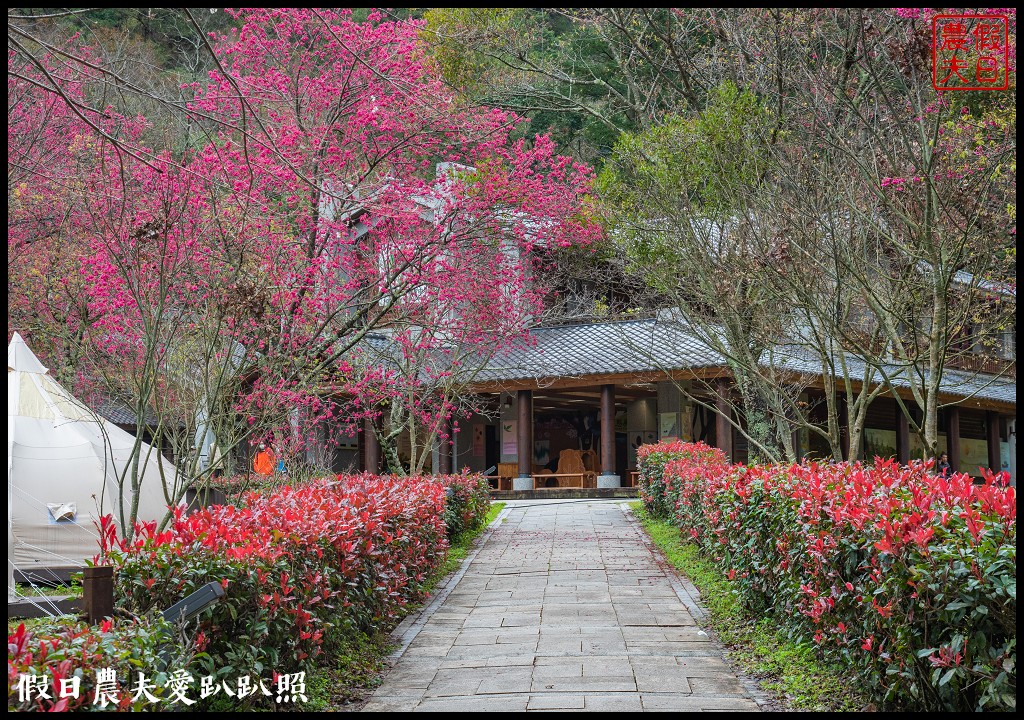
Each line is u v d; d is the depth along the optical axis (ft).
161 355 21.67
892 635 14.02
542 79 56.18
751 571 23.76
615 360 65.98
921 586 12.72
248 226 27.17
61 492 31.81
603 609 26.63
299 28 34.99
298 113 33.58
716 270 29.86
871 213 26.32
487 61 51.26
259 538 16.94
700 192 31.12
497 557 38.70
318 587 18.61
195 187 25.71
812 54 29.60
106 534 14.85
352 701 17.72
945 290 22.35
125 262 22.91
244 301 23.43
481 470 85.35
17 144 37.47
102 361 29.12
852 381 61.46
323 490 25.98
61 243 36.83
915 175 24.43
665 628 23.94
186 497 35.27
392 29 34.65
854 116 27.68
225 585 14.60
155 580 14.42
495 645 22.35
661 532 44.29
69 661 9.99
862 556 15.66
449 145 35.81
